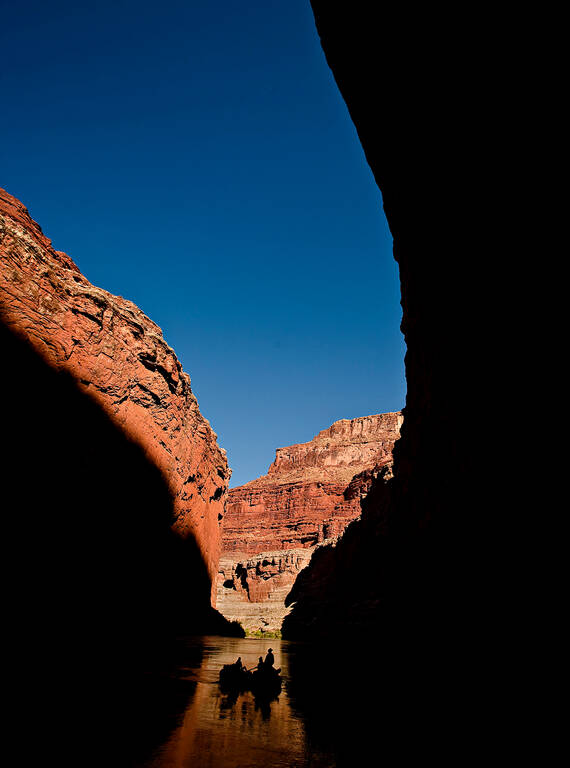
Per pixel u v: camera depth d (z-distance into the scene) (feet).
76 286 122.62
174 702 37.65
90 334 122.11
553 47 21.27
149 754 22.84
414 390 82.02
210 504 229.86
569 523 26.53
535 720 29.89
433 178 39.37
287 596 308.40
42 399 102.32
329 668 79.05
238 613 320.09
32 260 106.52
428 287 52.39
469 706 40.42
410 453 88.33
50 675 42.09
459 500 53.01
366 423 632.79
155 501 149.38
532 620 31.91
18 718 26.84
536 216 26.02
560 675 27.48
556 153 22.90
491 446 40.14
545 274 26.18
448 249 41.55
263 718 34.73
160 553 149.79
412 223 49.67
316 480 500.33
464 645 48.73
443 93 32.53
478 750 26.91
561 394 26.20
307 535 427.74
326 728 32.35
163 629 142.31
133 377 142.20
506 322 32.91
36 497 95.20
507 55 24.75
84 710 30.68
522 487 33.73
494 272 33.30
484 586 43.37
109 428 126.11
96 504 114.62
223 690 46.47
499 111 27.04
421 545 76.54
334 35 42.60
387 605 108.68
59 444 104.83
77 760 20.98
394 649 88.33
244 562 373.40
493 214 31.14
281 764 23.08
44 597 90.27
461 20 27.58
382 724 34.04
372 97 43.47
